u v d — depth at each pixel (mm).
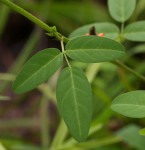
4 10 639
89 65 522
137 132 415
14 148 477
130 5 331
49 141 530
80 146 454
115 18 331
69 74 257
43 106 559
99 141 457
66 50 265
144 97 265
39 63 262
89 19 650
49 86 548
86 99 250
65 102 251
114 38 327
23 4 649
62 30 669
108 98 477
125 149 469
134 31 322
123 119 485
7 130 639
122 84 530
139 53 638
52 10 657
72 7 653
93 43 261
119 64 341
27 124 599
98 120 454
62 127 470
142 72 556
